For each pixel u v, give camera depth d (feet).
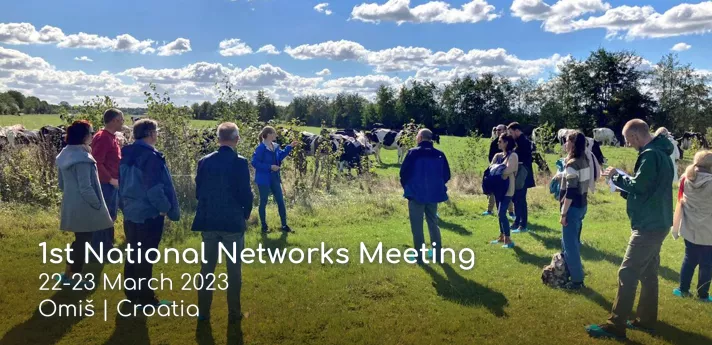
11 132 56.44
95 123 37.93
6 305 17.34
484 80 244.83
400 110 249.14
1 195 33.63
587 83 200.85
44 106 181.57
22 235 25.85
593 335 15.55
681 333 15.66
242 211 15.88
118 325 16.06
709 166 17.95
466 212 34.50
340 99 259.39
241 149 39.09
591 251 24.64
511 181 25.20
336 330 15.85
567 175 18.80
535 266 22.17
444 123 250.78
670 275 21.15
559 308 17.54
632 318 16.87
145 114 38.73
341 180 46.37
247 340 15.17
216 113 42.42
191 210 32.81
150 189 16.49
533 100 231.50
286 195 38.52
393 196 39.34
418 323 16.34
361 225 30.55
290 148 29.60
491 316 16.89
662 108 183.52
